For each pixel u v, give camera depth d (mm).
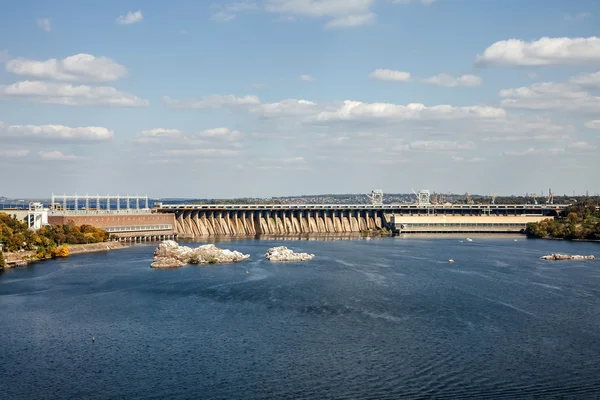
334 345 155000
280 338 160875
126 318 180500
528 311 189125
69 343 157125
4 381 132375
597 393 125438
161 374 136125
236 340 159375
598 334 164500
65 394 125875
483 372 136375
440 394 125062
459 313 186500
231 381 132125
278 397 124000
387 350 151125
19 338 160875
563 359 144625
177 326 172125
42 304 197500
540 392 126000
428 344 155750
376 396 124312
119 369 139125
